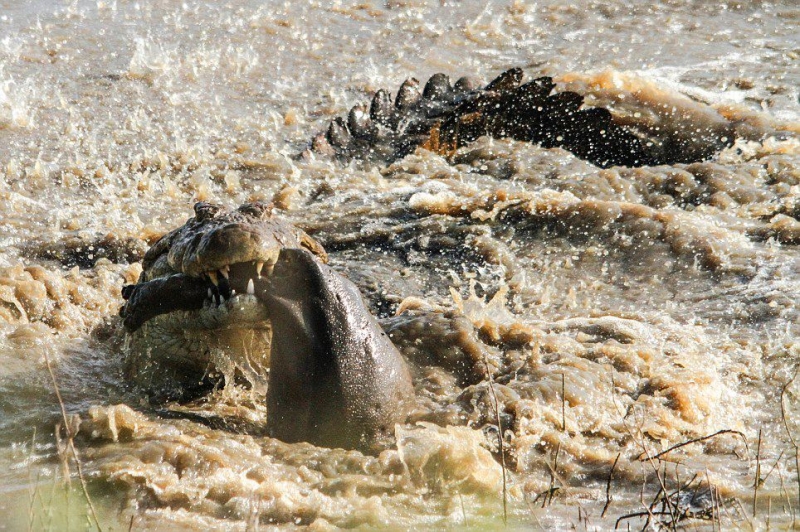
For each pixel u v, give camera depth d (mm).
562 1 53438
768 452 17828
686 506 15391
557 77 41125
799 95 41156
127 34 47562
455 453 16312
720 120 37000
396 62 46125
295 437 17125
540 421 18312
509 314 24094
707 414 19219
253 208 18719
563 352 21203
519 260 27609
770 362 21688
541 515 15203
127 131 37812
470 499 15734
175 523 14516
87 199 32312
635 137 36500
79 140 36781
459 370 20922
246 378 19828
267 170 34719
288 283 17125
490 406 18641
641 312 24625
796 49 46781
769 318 23734
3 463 16578
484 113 37469
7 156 35125
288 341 16828
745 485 16234
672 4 53031
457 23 50625
